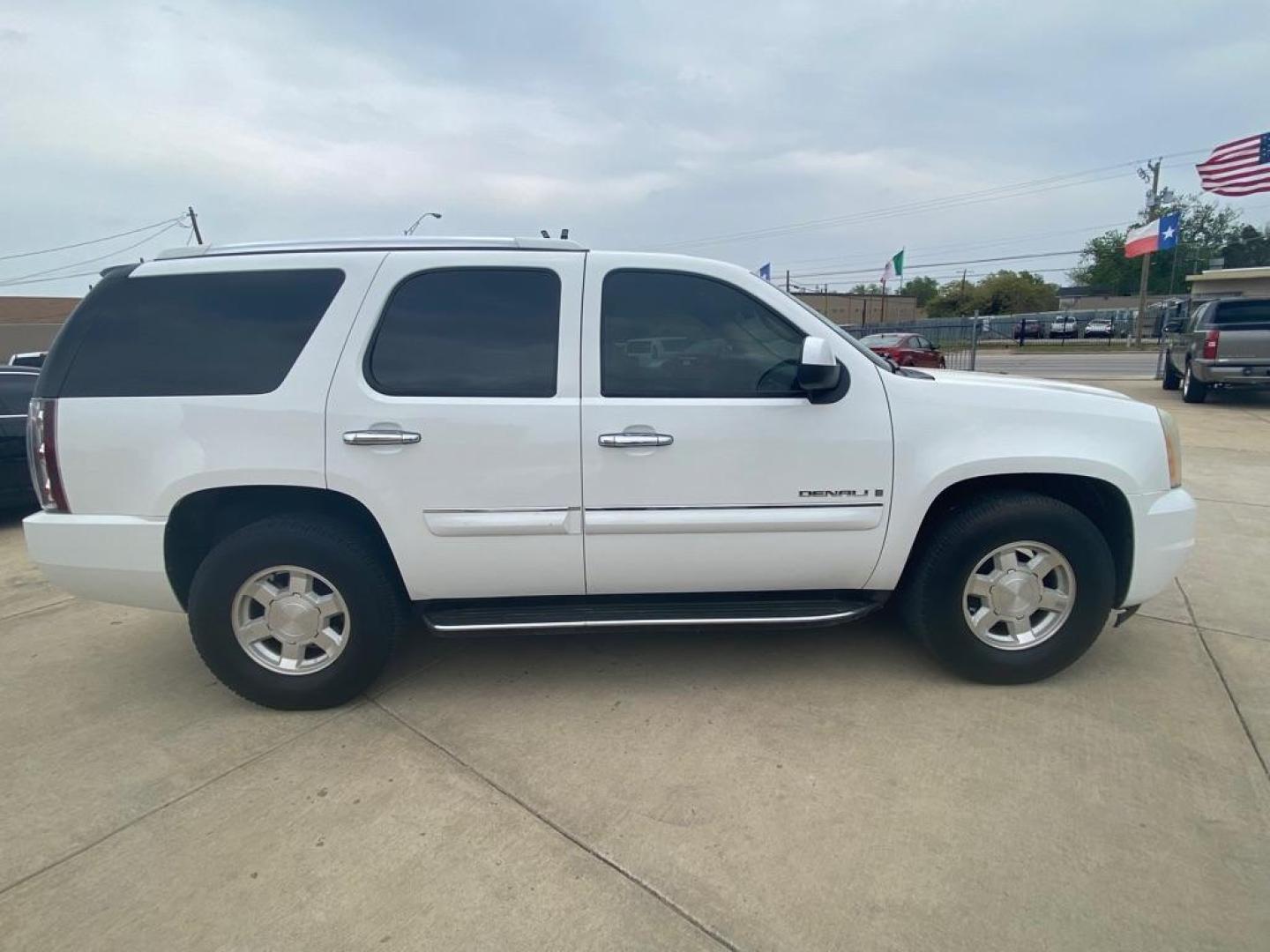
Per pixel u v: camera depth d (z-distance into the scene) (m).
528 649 3.64
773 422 2.91
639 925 1.98
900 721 2.92
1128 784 2.51
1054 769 2.60
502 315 2.94
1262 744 2.71
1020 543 3.02
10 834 2.38
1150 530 3.06
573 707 3.09
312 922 2.01
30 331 36.09
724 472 2.92
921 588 3.11
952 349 36.34
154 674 3.48
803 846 2.26
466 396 2.88
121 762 2.77
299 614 3.02
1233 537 5.15
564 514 2.91
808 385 2.78
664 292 2.99
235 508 3.13
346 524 3.02
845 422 2.93
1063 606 3.09
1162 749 2.69
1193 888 2.06
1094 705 3.00
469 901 2.07
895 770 2.61
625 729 2.91
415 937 1.96
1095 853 2.20
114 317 2.94
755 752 2.74
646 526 2.93
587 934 1.96
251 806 2.50
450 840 2.31
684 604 3.14
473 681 3.33
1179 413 11.38
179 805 2.51
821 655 3.50
